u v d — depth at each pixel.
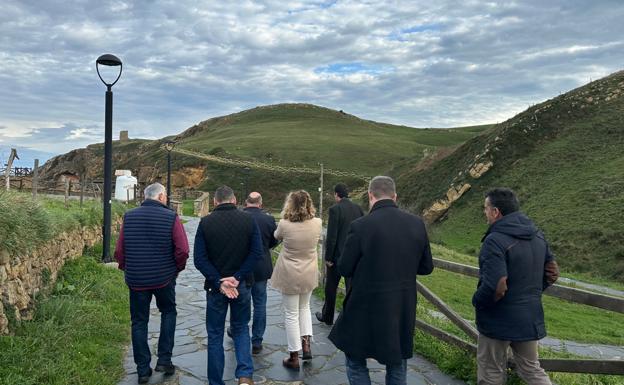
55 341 4.81
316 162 72.62
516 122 52.72
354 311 3.53
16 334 4.73
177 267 4.68
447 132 118.00
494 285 3.40
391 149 82.44
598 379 6.29
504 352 3.70
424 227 3.67
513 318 3.49
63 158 83.06
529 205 40.91
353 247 3.52
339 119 127.62
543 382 3.63
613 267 28.59
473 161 49.91
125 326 6.07
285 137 91.62
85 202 13.95
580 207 36.53
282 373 4.80
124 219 4.59
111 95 9.76
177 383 4.52
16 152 9.30
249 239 4.39
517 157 48.53
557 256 32.09
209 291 4.31
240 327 4.41
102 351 5.04
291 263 4.96
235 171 66.25
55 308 5.62
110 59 9.51
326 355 5.34
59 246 7.34
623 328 12.75
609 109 51.06
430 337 5.78
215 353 4.27
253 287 5.43
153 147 89.62
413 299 3.55
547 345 10.19
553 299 16.22
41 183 22.20
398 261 3.49
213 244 4.28
